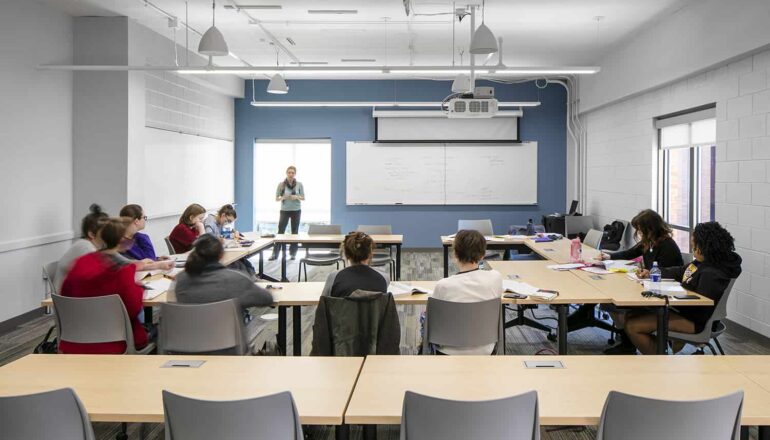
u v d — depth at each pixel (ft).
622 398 5.64
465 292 10.14
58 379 6.88
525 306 17.33
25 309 18.08
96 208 14.05
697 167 20.49
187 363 7.47
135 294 10.60
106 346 10.27
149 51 22.40
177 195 25.99
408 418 5.70
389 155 34.06
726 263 11.75
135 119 21.42
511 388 6.56
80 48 20.66
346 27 21.89
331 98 33.88
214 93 30.96
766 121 15.43
